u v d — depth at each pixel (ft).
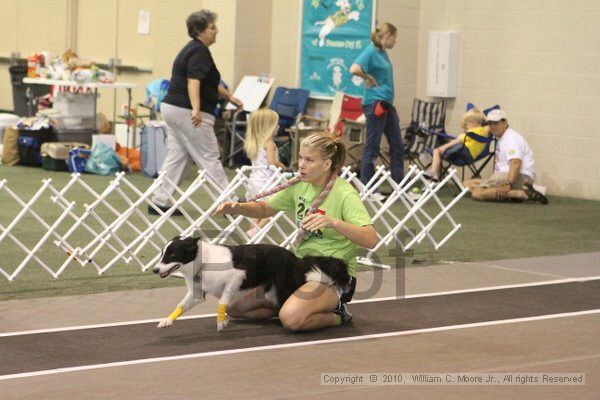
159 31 126.11
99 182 91.56
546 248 65.77
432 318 45.78
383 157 97.91
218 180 73.41
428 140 98.84
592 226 75.92
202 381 35.12
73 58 108.47
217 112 108.88
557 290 52.54
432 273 56.70
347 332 42.91
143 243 57.11
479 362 38.27
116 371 36.22
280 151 104.68
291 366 37.35
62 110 102.99
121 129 109.70
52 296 49.03
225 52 111.86
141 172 97.81
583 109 92.27
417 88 104.73
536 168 96.07
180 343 40.52
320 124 105.91
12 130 101.50
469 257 61.82
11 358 37.76
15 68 125.90
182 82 71.61
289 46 112.47
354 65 85.05
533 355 39.40
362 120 98.73
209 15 71.67
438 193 90.84
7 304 47.06
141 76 134.10
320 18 106.83
